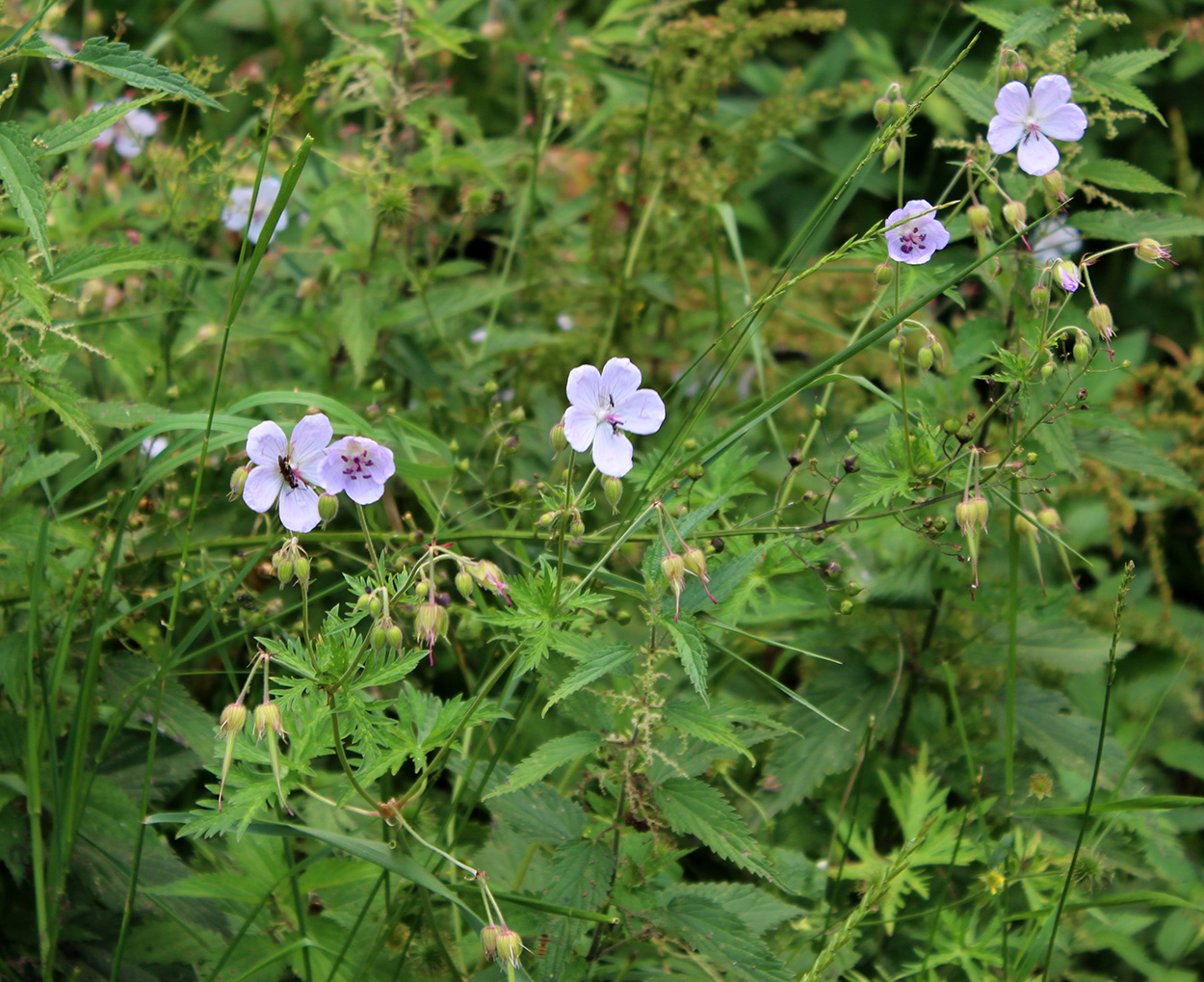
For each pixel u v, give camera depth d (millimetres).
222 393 1595
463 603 1479
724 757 1345
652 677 1303
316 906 1380
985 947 1414
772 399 1363
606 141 1717
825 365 1356
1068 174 1452
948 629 1533
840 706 1496
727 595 1306
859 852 1462
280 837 1356
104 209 1598
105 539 1470
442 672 1601
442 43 1610
